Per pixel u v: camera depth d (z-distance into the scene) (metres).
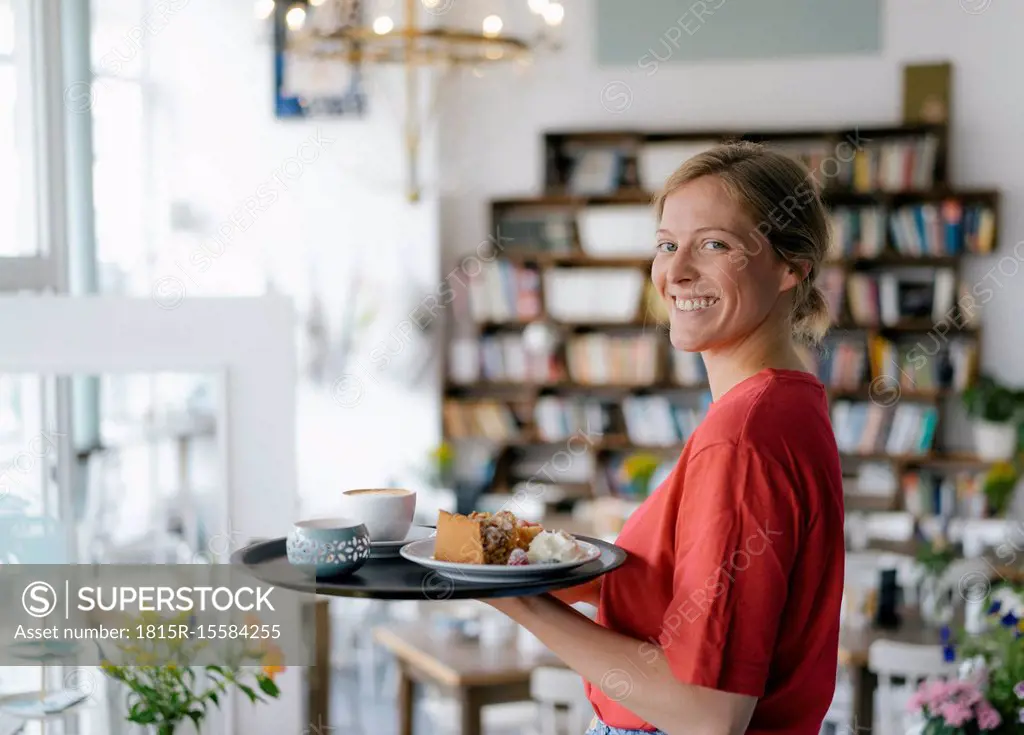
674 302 1.49
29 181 2.86
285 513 2.35
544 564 1.37
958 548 4.80
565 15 6.29
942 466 5.91
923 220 5.86
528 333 6.18
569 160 6.32
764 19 6.09
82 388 2.34
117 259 4.95
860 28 6.00
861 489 5.94
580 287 6.19
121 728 2.25
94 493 2.34
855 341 6.03
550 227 6.29
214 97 5.90
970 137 5.95
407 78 5.62
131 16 5.11
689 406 6.30
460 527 1.43
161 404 2.34
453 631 3.92
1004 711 2.38
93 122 4.32
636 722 1.49
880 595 3.93
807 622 1.41
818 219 1.50
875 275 6.01
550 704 3.49
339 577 1.41
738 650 1.33
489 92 6.35
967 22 5.91
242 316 2.33
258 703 2.27
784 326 1.50
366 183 6.05
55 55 2.93
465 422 6.27
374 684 5.45
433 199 6.09
